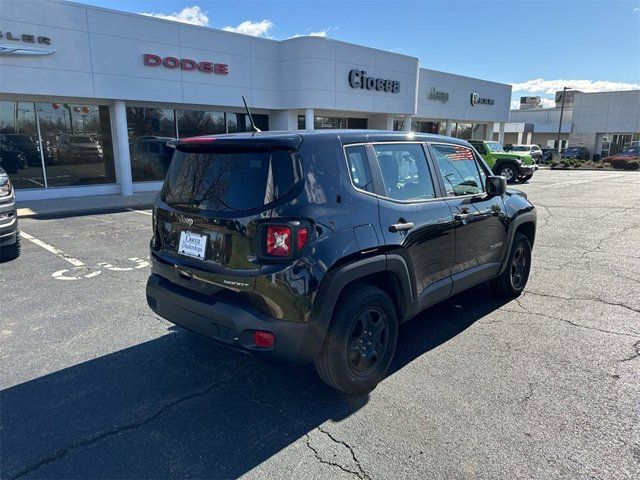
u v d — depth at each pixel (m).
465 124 30.58
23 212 11.09
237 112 17.73
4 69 11.73
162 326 4.26
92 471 2.39
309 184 2.72
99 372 3.42
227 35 15.84
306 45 16.97
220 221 2.78
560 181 20.95
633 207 11.84
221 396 3.10
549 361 3.53
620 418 2.79
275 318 2.63
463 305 4.77
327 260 2.70
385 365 3.22
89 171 14.62
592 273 5.87
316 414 2.89
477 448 2.54
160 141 15.80
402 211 3.25
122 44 13.54
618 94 44.91
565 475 2.32
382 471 2.37
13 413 2.90
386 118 22.19
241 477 2.34
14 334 4.08
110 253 7.06
